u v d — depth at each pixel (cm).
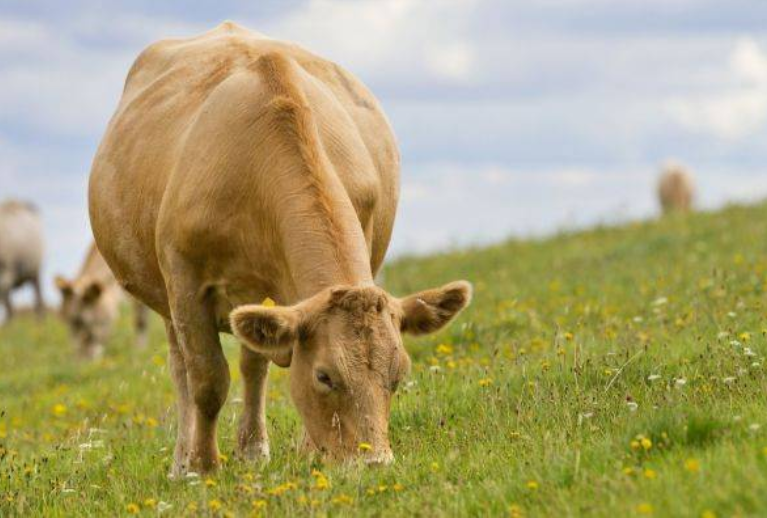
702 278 1939
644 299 1869
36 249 4372
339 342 928
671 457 871
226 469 1118
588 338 1488
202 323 1122
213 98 1134
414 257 3675
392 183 1266
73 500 1080
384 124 1283
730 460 818
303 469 1027
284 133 1072
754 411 955
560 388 1227
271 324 943
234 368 1803
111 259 1291
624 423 1006
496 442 1066
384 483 941
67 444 1349
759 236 2614
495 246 3519
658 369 1212
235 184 1074
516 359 1321
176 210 1105
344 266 1005
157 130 1206
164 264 1135
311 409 950
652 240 2877
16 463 1295
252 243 1072
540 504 845
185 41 1347
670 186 5725
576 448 937
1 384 2245
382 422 920
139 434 1452
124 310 3738
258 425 1227
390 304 959
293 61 1170
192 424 1260
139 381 1905
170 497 1052
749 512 733
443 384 1345
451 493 893
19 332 3603
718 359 1189
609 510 786
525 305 1995
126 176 1228
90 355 2959
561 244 3284
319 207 1030
